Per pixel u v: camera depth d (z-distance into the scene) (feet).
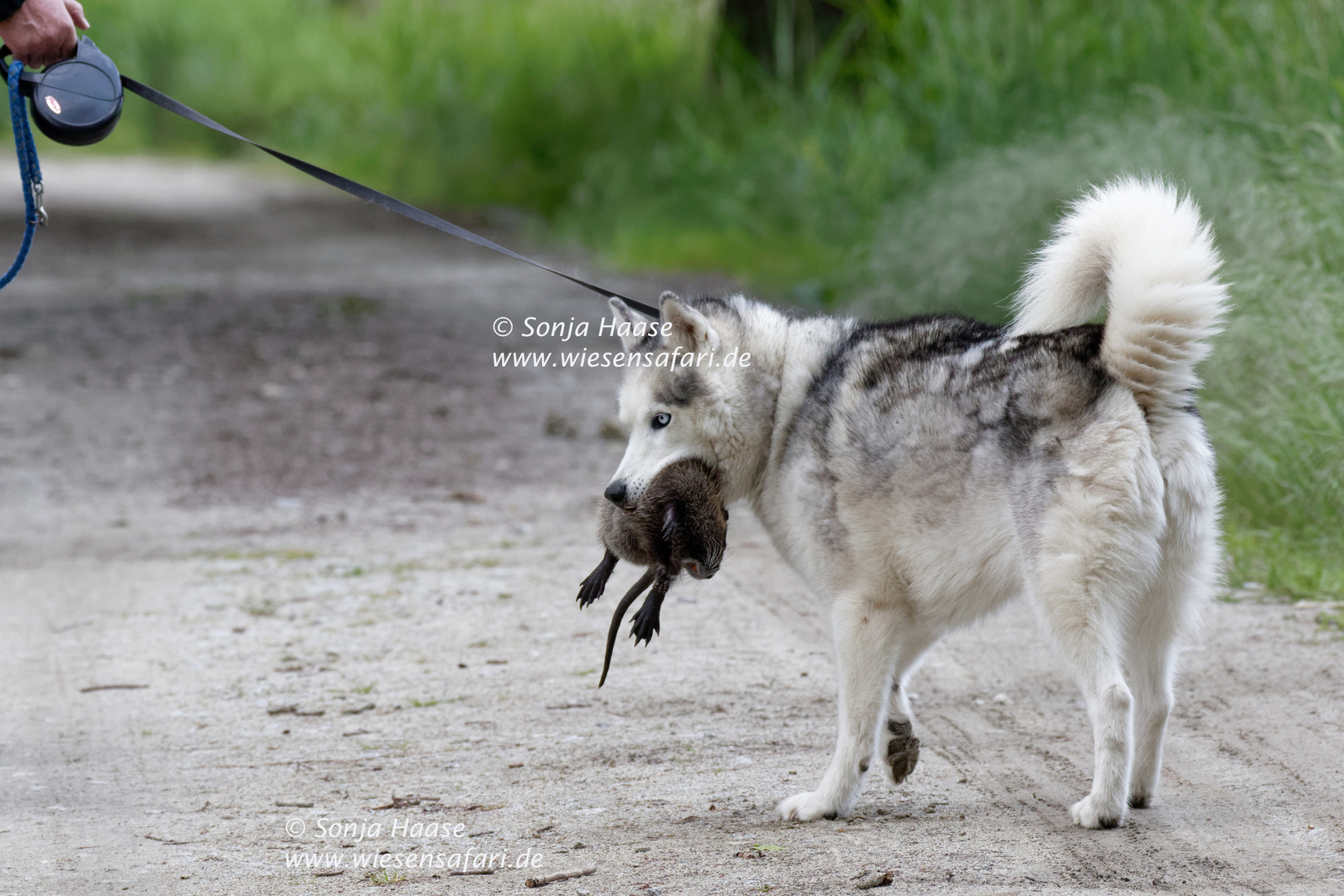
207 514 65.00
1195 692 39.75
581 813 31.96
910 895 26.18
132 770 35.73
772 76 153.69
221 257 146.00
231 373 93.86
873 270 93.30
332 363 96.99
